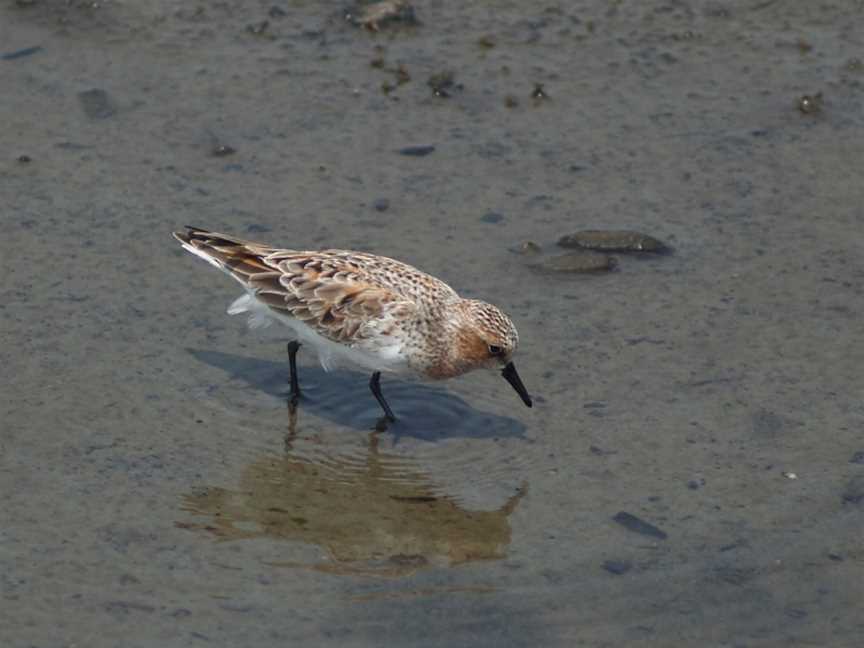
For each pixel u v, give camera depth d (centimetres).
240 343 1412
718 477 1239
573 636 1069
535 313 1448
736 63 1852
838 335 1423
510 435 1302
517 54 1861
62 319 1420
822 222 1593
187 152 1683
